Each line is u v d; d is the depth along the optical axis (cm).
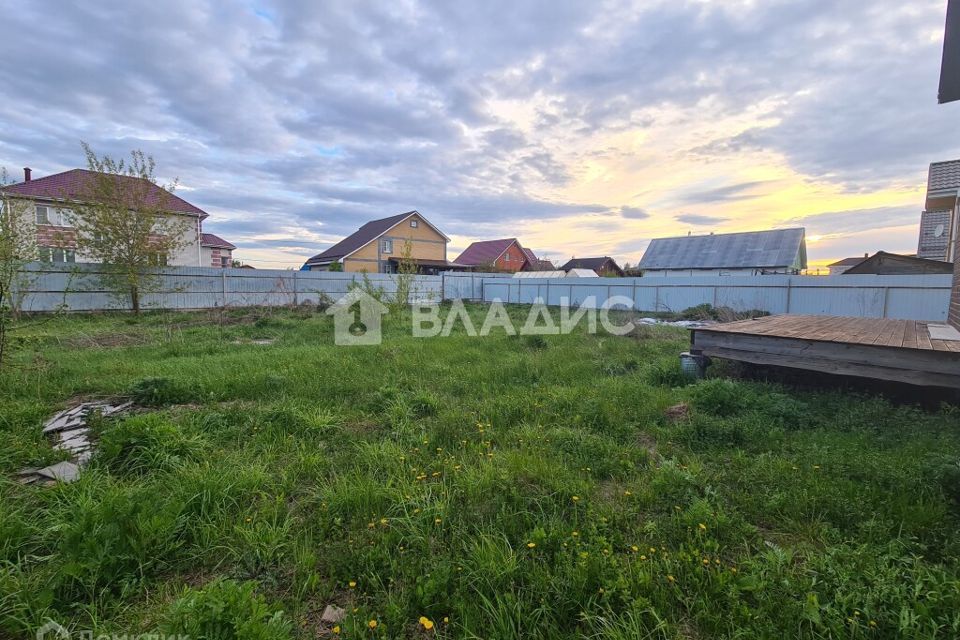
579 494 226
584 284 1752
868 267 1481
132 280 1116
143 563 167
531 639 139
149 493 212
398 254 3216
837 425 330
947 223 1364
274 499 222
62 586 153
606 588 154
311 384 440
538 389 440
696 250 2752
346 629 139
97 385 423
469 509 213
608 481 253
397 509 211
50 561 166
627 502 222
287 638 134
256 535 186
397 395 397
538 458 265
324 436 316
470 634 138
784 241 2472
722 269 2564
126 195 1136
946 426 313
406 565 173
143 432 271
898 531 191
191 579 168
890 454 264
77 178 1475
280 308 1355
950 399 388
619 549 184
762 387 429
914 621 135
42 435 296
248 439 304
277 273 1498
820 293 1223
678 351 692
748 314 1257
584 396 411
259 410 351
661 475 242
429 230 3428
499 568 166
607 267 4275
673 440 311
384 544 184
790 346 438
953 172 820
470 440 305
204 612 132
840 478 236
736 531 194
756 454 284
